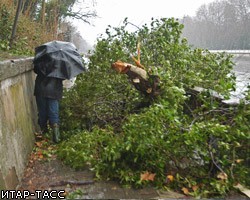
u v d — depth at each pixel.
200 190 4.15
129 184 4.29
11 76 4.69
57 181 4.37
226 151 4.54
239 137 4.52
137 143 4.36
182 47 7.18
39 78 6.16
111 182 4.39
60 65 5.91
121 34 7.35
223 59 7.32
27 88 6.09
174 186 4.25
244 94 5.11
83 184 4.30
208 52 7.54
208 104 5.04
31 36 11.83
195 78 6.27
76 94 6.87
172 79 5.90
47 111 6.23
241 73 7.47
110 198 3.93
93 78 6.89
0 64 4.03
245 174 4.42
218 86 5.53
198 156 4.56
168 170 4.50
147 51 7.11
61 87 6.16
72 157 4.95
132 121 4.45
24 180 4.43
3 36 9.99
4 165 3.81
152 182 4.32
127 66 5.60
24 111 5.53
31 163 5.04
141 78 5.59
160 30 7.23
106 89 6.74
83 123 6.68
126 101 6.46
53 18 16.22
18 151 4.60
